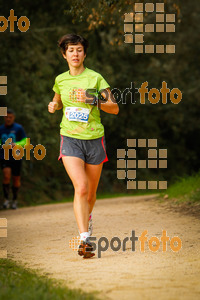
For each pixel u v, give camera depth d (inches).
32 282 238.7
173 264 283.1
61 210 652.7
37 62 1123.9
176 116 1438.2
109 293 223.1
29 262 309.0
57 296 208.8
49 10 1133.7
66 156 327.9
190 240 356.8
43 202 1146.0
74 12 498.0
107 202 691.4
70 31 1105.4
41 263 303.7
